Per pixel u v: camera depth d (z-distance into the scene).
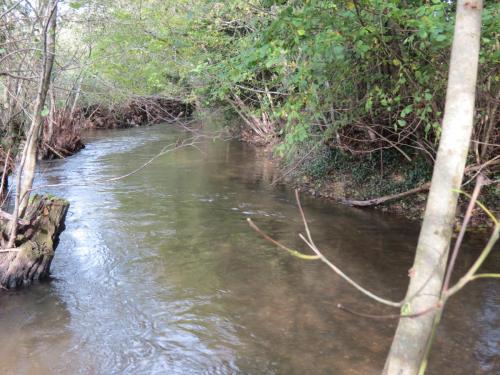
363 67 7.79
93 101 21.38
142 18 12.05
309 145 12.21
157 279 6.11
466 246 7.24
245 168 14.32
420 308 2.18
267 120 17.69
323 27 6.08
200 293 5.70
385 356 4.32
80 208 9.45
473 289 5.74
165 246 7.34
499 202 8.42
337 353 4.38
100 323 4.97
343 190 10.74
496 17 5.21
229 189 11.42
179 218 8.87
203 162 15.41
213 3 10.83
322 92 8.34
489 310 5.20
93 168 14.13
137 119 28.53
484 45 6.09
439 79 6.92
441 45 5.82
